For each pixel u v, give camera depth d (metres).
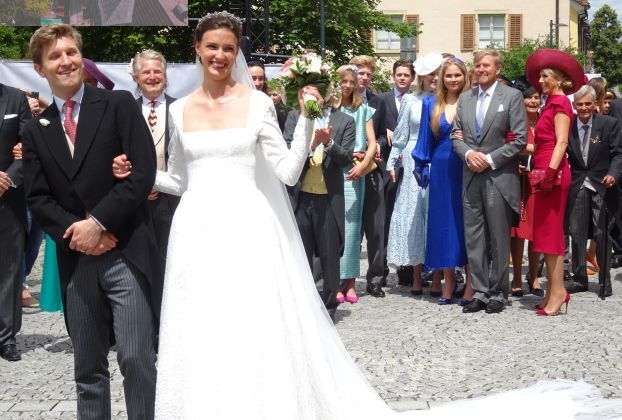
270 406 4.25
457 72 8.92
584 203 9.68
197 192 4.49
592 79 10.86
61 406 5.70
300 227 7.93
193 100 4.66
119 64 11.70
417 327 7.96
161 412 4.33
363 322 8.20
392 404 5.64
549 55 8.53
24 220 7.05
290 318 4.46
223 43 4.55
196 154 4.52
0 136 6.88
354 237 8.93
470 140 8.63
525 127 8.52
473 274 8.70
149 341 4.47
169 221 6.98
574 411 5.39
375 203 9.47
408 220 9.56
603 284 9.42
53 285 7.76
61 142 4.48
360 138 8.79
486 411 5.41
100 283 4.46
